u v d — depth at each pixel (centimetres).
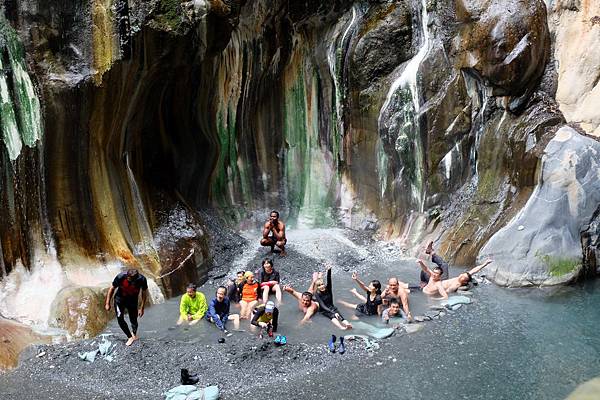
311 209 1383
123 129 1055
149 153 1152
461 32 1212
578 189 1070
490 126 1197
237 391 734
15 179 947
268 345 835
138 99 1048
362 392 732
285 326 908
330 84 1374
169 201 1158
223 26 1080
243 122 1334
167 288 1025
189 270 1074
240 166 1348
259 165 1368
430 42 1256
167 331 894
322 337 872
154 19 968
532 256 1053
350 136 1355
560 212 1066
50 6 936
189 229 1138
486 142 1195
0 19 915
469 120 1223
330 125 1384
